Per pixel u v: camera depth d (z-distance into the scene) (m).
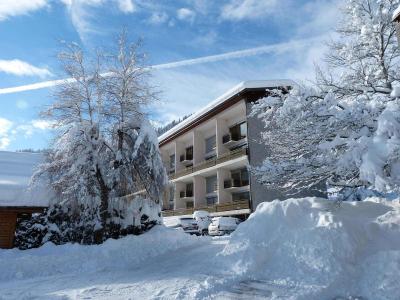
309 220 9.06
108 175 15.95
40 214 16.27
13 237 15.26
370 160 6.38
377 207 10.66
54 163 15.12
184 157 45.59
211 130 40.12
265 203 10.43
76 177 15.02
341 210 9.70
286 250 8.31
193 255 12.16
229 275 8.19
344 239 7.78
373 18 14.63
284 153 11.12
